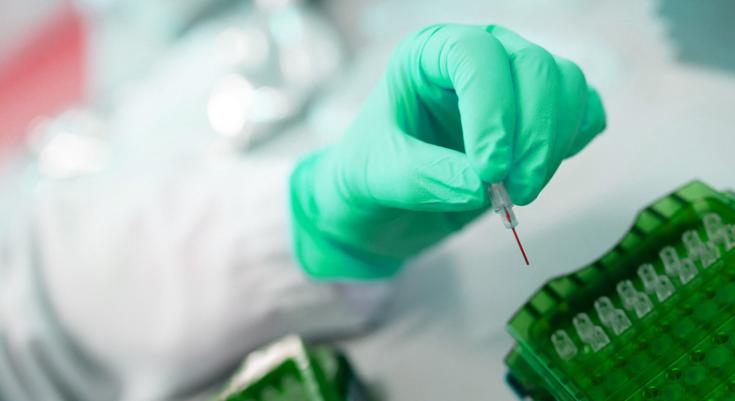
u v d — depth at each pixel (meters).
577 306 0.43
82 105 0.98
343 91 0.72
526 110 0.42
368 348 0.55
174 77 0.82
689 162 0.53
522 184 0.41
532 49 0.43
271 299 0.55
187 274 0.56
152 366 0.55
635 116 0.56
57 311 0.56
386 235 0.50
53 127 0.86
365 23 0.81
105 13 0.94
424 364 0.53
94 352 0.56
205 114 0.75
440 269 0.55
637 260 0.43
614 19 0.61
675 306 0.41
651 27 0.58
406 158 0.44
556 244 0.52
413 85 0.46
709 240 0.42
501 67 0.42
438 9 0.74
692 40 0.56
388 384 0.53
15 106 1.06
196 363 0.55
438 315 0.54
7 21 1.10
